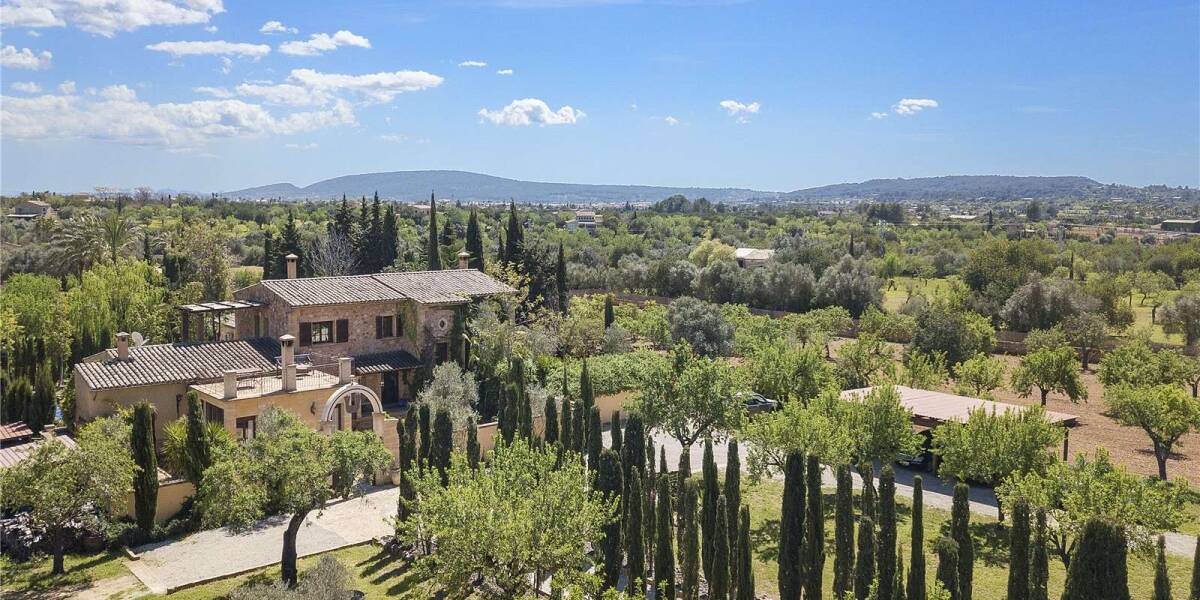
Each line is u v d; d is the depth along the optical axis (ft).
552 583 74.69
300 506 91.86
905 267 442.50
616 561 90.79
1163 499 94.02
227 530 107.86
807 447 114.62
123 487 98.07
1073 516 90.53
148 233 324.39
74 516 96.07
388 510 120.78
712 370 132.67
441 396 151.64
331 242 283.59
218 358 148.46
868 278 335.67
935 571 99.96
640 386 147.13
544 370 172.96
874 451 124.77
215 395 130.82
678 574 100.68
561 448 113.39
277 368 146.72
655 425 137.59
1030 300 288.51
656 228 655.76
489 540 77.30
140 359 142.61
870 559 77.66
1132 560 106.01
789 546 85.71
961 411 150.00
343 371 141.90
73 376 145.38
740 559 83.41
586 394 141.18
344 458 97.09
